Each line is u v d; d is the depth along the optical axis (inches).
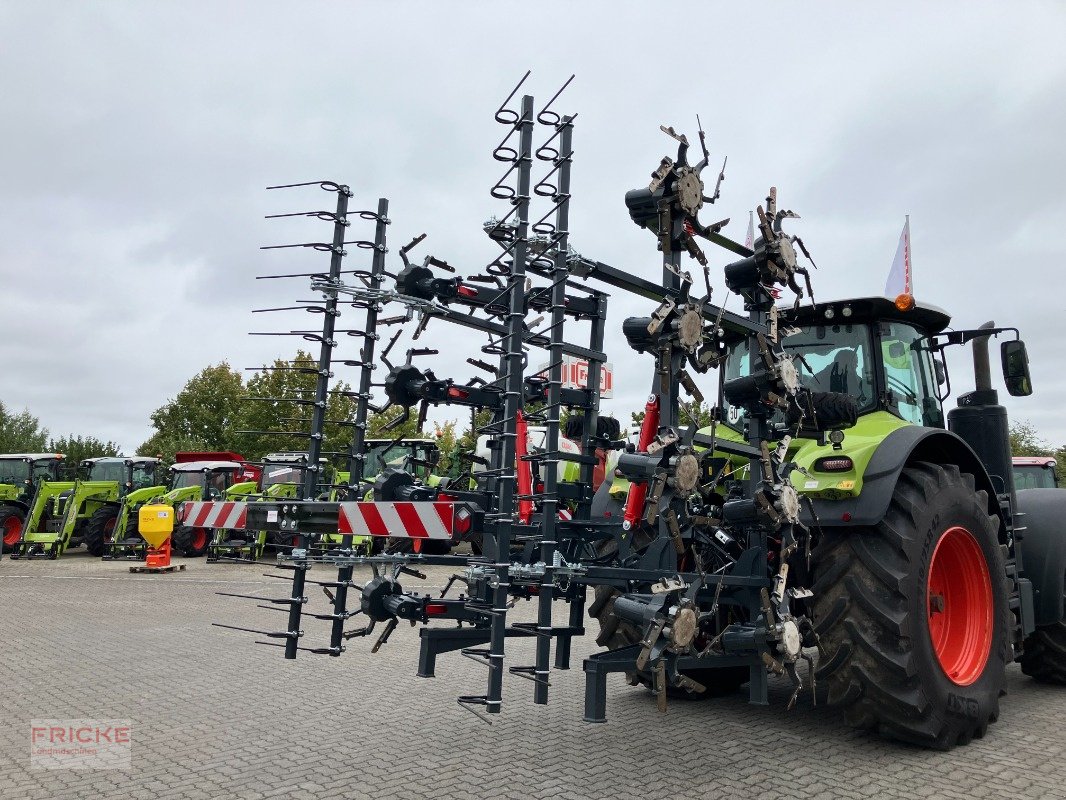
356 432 161.5
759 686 144.3
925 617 147.0
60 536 647.1
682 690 193.3
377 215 164.4
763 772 136.9
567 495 165.0
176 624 309.4
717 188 144.2
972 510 164.1
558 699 193.9
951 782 131.6
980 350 213.8
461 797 124.4
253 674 220.5
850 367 186.4
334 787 129.1
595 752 148.9
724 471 181.9
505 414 136.2
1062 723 172.7
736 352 204.4
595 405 169.2
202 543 660.7
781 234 149.9
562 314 138.8
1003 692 166.7
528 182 139.1
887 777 134.3
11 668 226.5
